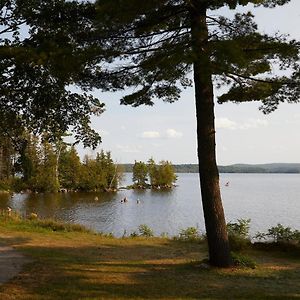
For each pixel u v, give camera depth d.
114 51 8.16
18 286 7.67
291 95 9.32
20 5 8.45
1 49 7.41
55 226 16.86
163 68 8.11
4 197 58.09
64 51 7.59
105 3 7.59
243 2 7.90
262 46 8.42
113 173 82.00
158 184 91.12
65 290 7.47
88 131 9.45
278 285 8.24
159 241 14.94
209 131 9.35
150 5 7.84
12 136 9.54
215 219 9.48
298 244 12.80
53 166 68.06
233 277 8.77
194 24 8.59
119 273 9.11
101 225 33.16
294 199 58.22
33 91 8.55
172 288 7.82
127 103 9.61
